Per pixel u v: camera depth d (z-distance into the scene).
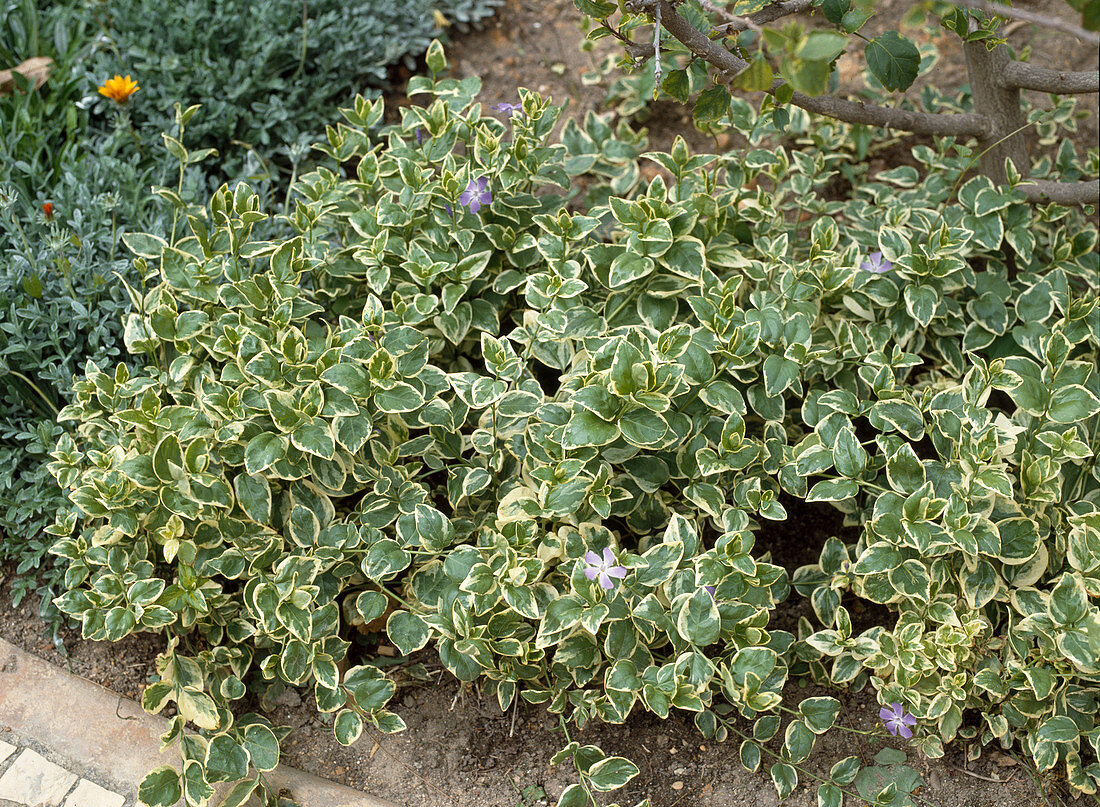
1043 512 1.96
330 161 2.48
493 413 1.96
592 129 2.37
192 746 1.88
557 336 2.00
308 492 1.98
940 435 1.96
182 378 1.99
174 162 2.39
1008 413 2.19
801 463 1.95
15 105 2.40
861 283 2.08
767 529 2.15
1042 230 2.29
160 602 1.89
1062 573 1.94
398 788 1.95
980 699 1.93
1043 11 2.60
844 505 2.04
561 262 2.05
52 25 2.54
